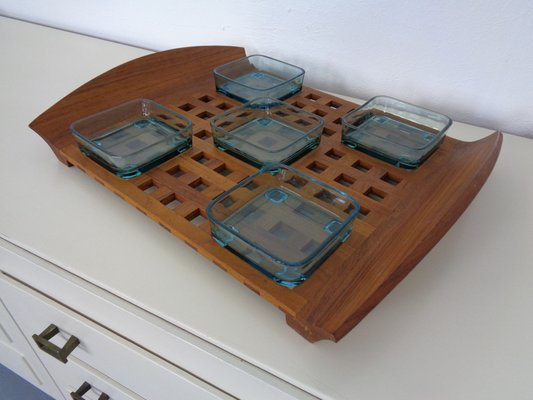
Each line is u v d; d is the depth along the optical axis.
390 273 0.30
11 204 0.41
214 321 0.31
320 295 0.29
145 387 0.43
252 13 0.62
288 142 0.45
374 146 0.44
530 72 0.48
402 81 0.56
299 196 0.38
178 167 0.42
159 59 0.56
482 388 0.27
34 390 0.81
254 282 0.31
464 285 0.34
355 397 0.27
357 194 0.39
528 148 0.49
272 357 0.29
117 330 0.38
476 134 0.52
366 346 0.30
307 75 0.64
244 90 0.54
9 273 0.44
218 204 0.36
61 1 0.81
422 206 0.37
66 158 0.45
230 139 0.44
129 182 0.40
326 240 0.31
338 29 0.57
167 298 0.33
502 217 0.40
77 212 0.41
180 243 0.37
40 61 0.72
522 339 0.30
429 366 0.28
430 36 0.51
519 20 0.46
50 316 0.44
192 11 0.68
